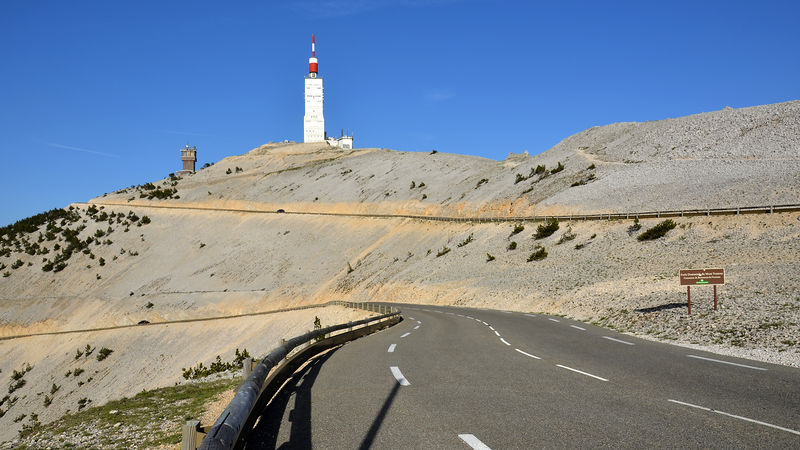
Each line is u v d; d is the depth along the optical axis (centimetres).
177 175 19062
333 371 1266
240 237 11400
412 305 5834
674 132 10256
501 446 631
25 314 9600
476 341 1941
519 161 12600
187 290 9575
